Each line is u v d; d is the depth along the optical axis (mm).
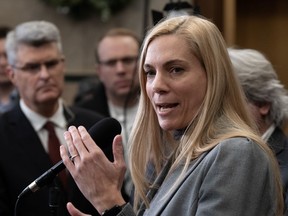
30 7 9555
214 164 2172
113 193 2277
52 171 2484
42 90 3816
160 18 3209
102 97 5008
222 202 2111
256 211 2146
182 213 2223
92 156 2291
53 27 3967
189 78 2275
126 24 9367
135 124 2602
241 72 3068
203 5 3732
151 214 2316
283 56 4129
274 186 2248
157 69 2299
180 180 2273
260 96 3070
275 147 3000
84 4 9492
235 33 3957
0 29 6168
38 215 3457
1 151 3621
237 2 4117
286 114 3094
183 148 2318
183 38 2287
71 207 2346
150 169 2611
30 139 3721
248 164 2152
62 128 3900
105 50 4988
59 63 3926
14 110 3852
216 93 2281
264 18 4133
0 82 6094
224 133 2252
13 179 3551
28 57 3850
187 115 2309
